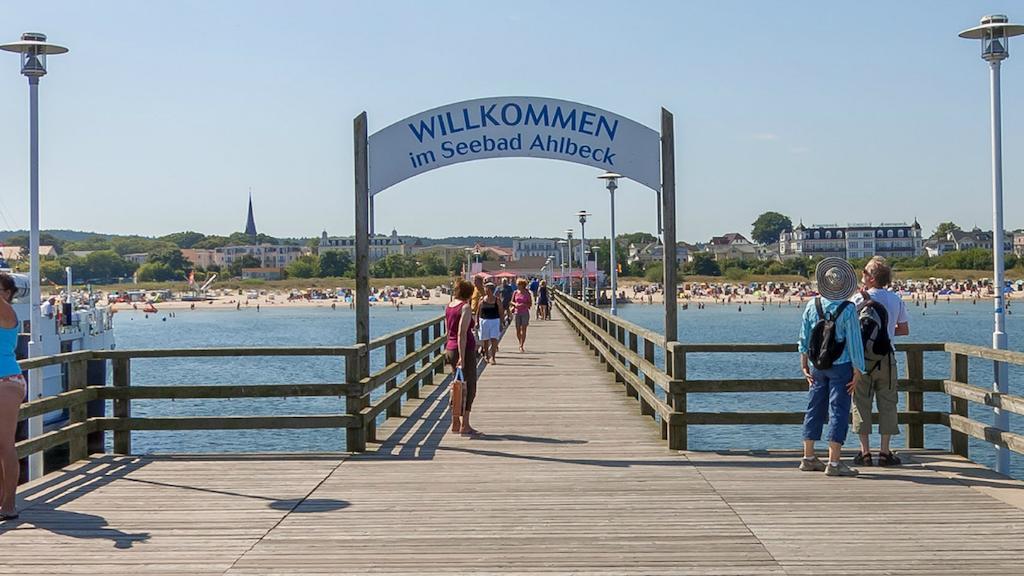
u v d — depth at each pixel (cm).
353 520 711
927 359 4572
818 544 636
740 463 916
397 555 621
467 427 1120
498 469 900
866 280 893
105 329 2795
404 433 1134
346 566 599
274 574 585
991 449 1919
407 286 19262
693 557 611
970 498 758
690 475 862
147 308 13162
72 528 694
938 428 2209
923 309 12144
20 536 674
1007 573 571
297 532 679
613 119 1054
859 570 581
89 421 973
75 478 866
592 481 841
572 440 1073
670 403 1031
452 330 1142
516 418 1262
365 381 1009
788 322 9225
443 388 1661
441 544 646
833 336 831
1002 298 1008
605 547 635
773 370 3953
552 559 609
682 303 14425
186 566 602
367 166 1057
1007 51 998
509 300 3578
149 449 2103
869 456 892
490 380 1759
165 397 981
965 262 17488
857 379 882
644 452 987
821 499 761
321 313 13525
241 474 882
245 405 2788
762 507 738
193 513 735
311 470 899
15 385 718
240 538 664
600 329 2089
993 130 1012
